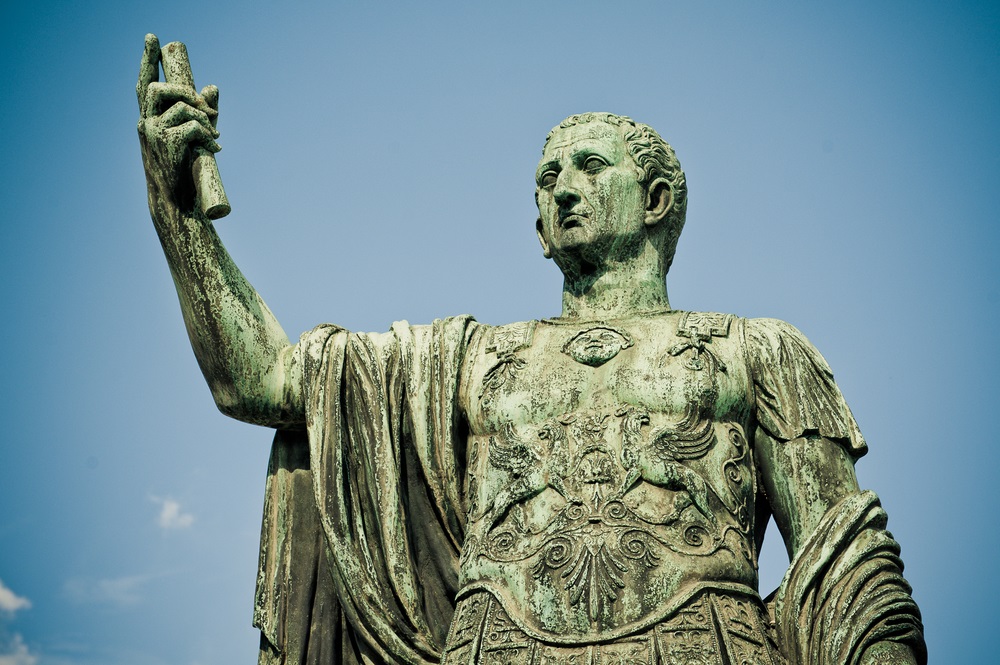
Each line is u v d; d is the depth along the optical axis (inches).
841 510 472.1
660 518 463.8
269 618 502.3
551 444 480.7
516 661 451.2
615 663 445.4
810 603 460.8
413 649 489.1
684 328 495.5
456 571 499.5
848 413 488.7
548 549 462.9
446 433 502.9
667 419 481.1
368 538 498.6
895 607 453.4
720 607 454.9
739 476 476.7
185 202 513.0
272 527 513.7
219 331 510.0
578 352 494.6
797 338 498.0
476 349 510.9
